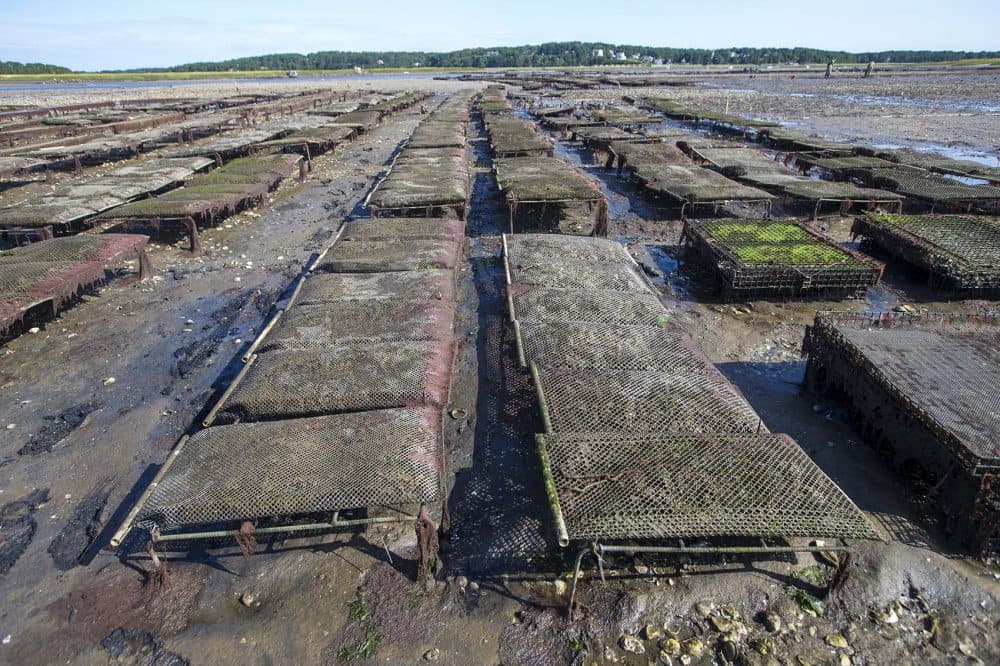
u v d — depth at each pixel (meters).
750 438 6.78
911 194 19.05
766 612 5.78
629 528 5.52
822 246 13.81
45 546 6.76
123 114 46.56
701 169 22.03
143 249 14.48
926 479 7.03
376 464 6.36
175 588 6.17
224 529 6.72
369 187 24.05
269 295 13.59
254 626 5.77
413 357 8.58
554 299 10.73
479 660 5.40
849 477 7.50
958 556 6.32
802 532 5.53
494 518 6.98
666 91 77.25
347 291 11.09
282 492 6.05
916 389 7.30
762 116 47.34
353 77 138.38
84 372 10.41
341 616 5.82
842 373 8.72
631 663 5.36
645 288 11.76
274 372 8.29
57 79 139.50
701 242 14.79
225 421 7.71
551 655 5.43
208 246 17.05
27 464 8.10
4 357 10.89
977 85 77.88
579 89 80.75
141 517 6.00
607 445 6.62
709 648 5.48
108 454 8.28
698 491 5.95
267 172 22.06
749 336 11.37
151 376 10.29
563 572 6.21
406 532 6.75
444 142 26.66
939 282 13.27
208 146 26.59
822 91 74.00
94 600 6.07
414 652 5.48
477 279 14.51
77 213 16.00
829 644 5.49
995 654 5.40
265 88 93.25
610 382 8.02
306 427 7.03
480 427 8.69
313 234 18.22
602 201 17.12
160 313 12.76
